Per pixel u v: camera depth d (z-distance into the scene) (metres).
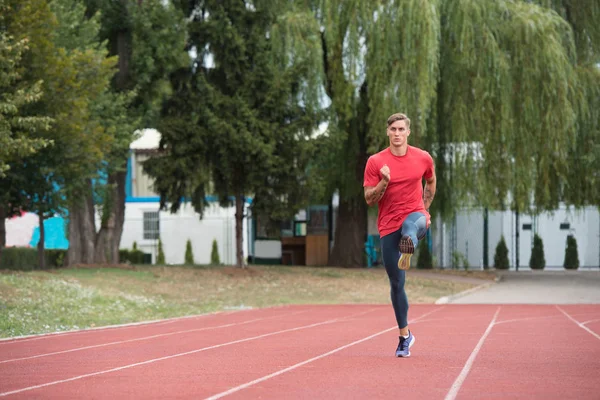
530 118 29.64
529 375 6.02
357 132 32.97
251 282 26.36
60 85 20.94
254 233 40.28
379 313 17.69
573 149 31.75
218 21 27.33
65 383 5.92
